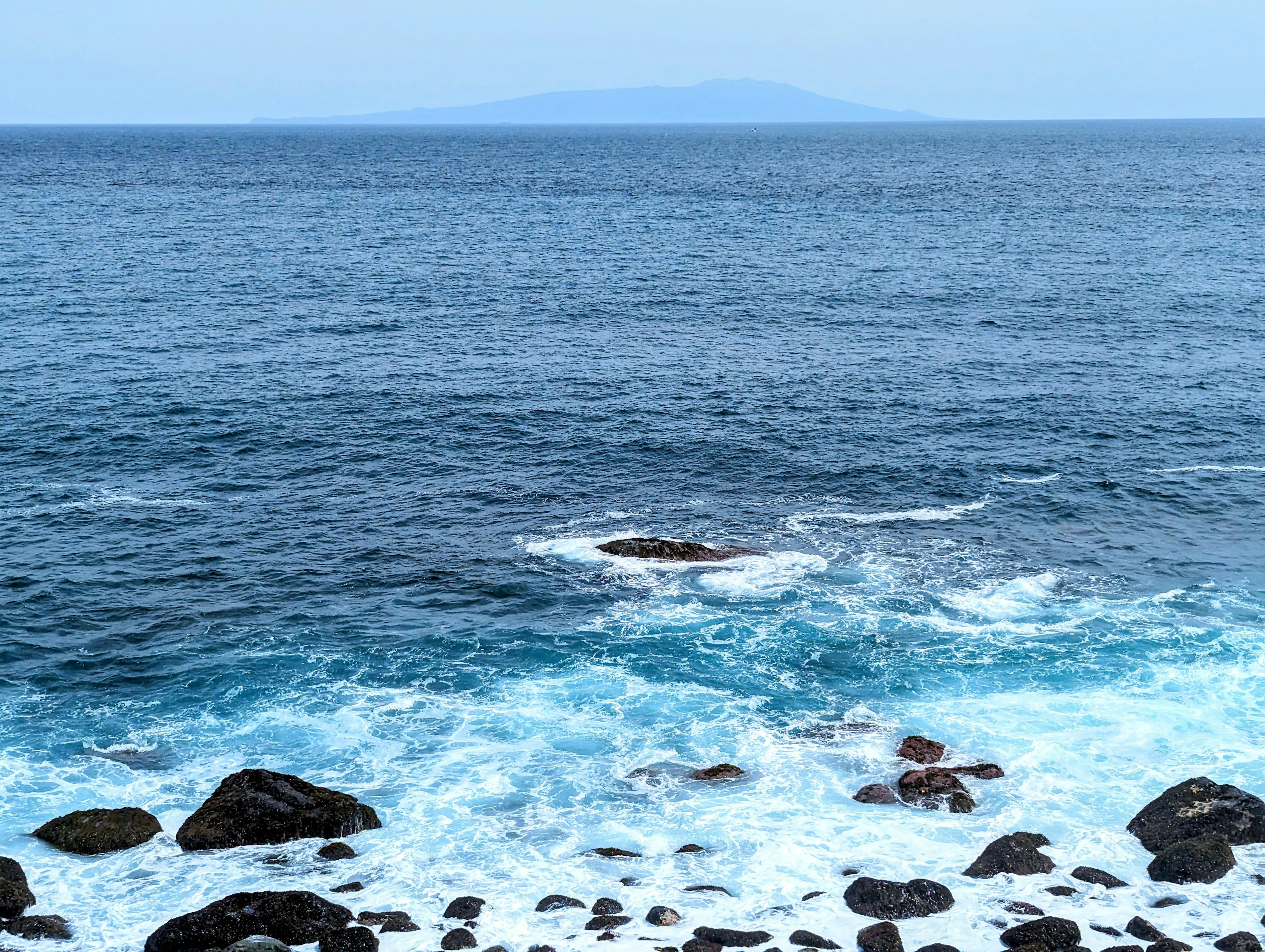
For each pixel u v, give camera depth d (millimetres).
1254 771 25375
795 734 27328
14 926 19719
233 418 51219
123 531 39219
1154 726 27359
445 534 39750
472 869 21922
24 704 28500
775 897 20938
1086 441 49188
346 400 54312
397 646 31812
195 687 29484
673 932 19625
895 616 33531
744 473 45844
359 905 20688
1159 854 22047
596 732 27406
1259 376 58781
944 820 23641
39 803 24234
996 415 52750
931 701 28812
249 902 19875
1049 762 25875
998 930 19750
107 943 19453
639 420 52250
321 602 34531
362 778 25375
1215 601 34312
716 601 34562
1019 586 35531
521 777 25453
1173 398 54938
